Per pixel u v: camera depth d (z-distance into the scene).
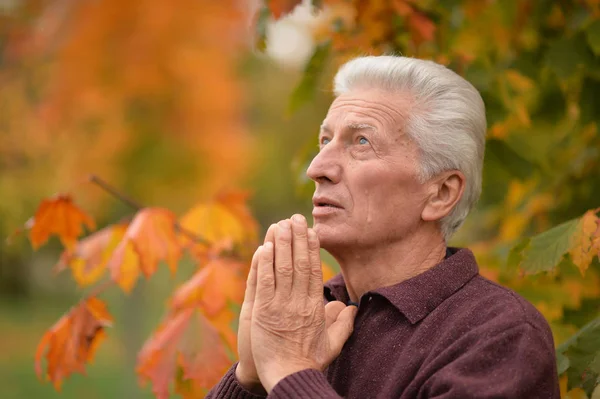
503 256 2.96
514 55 3.20
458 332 1.78
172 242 2.59
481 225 4.14
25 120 9.10
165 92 8.93
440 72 2.06
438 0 3.00
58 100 8.70
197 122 9.23
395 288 1.93
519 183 3.20
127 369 10.11
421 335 1.83
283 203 16.12
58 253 16.03
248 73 11.73
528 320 1.74
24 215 9.47
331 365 1.97
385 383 1.82
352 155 2.01
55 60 8.78
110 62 8.64
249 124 12.28
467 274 1.97
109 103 8.77
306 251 1.88
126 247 2.54
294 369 1.79
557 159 3.45
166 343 2.43
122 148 8.97
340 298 2.16
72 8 8.54
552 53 2.75
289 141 13.15
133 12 8.59
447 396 1.62
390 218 1.98
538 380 1.66
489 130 2.90
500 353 1.68
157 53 8.74
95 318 2.55
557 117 3.22
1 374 11.61
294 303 1.85
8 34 8.83
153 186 9.30
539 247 2.25
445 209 2.02
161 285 12.34
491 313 1.78
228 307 2.52
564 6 2.97
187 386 2.51
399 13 2.77
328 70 3.09
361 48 2.86
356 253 2.02
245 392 1.93
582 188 3.25
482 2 3.03
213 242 2.92
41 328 16.50
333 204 2.01
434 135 1.99
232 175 10.04
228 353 2.50
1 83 9.08
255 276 1.94
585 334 2.18
